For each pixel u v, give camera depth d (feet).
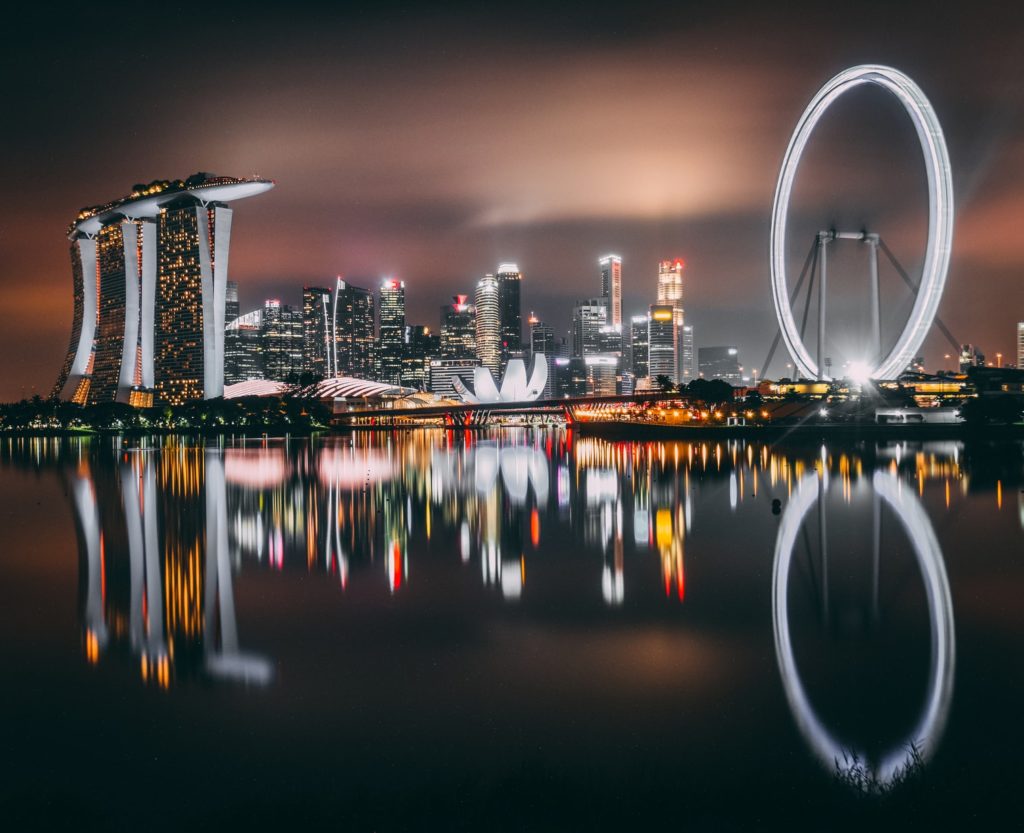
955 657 102.42
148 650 114.42
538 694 92.79
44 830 62.75
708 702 88.74
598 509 256.52
